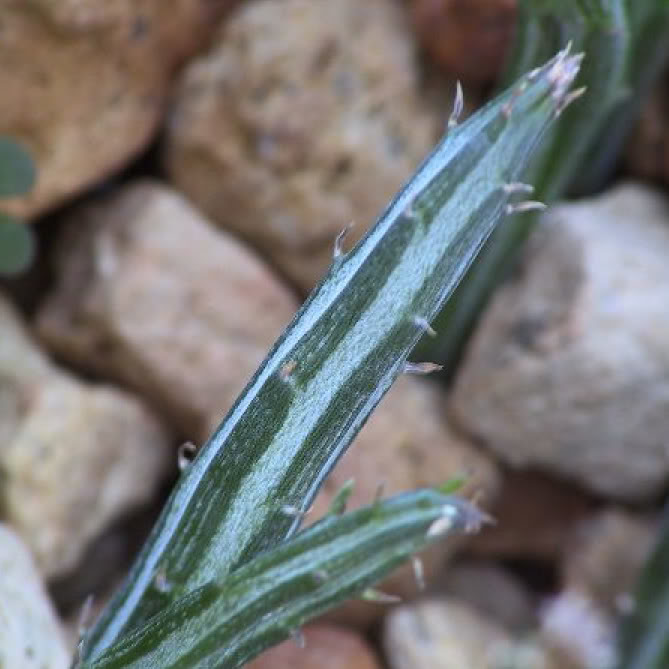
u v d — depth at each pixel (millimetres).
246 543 273
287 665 380
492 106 265
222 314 408
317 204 409
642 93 388
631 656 376
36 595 322
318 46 411
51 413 378
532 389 386
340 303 267
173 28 414
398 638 399
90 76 395
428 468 402
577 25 325
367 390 269
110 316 396
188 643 268
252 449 271
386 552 266
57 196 405
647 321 375
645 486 411
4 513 366
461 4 391
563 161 354
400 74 413
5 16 370
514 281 406
